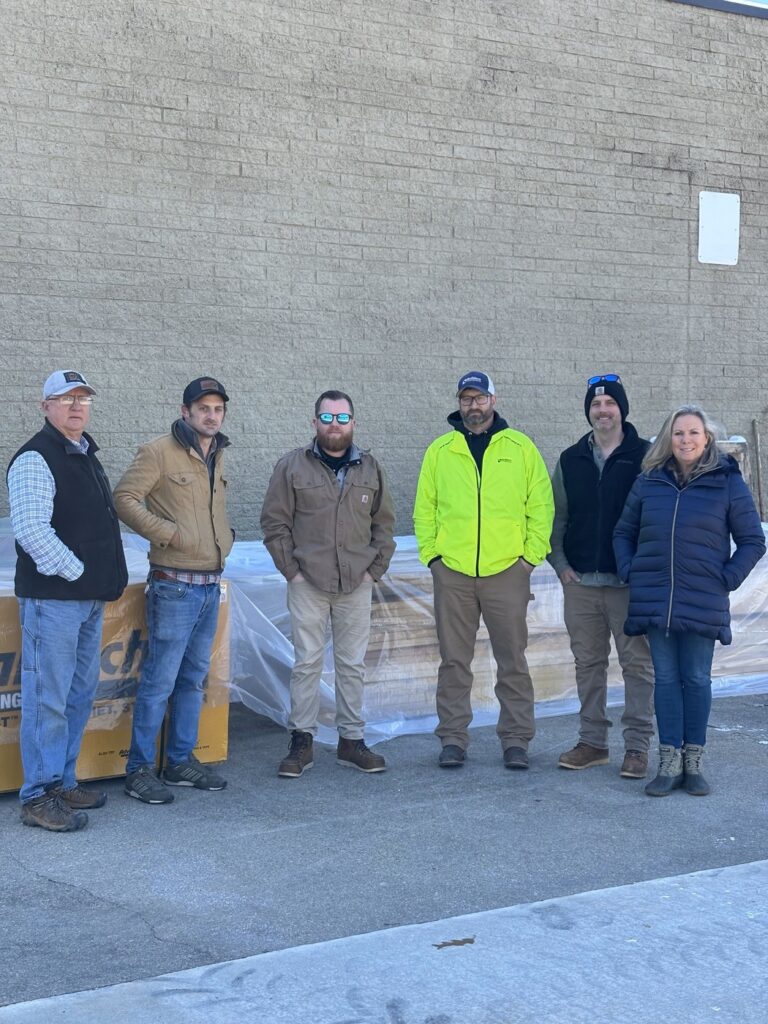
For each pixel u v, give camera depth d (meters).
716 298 9.60
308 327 8.05
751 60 9.68
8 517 7.12
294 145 7.94
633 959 3.58
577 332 9.02
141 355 7.54
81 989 3.43
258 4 7.78
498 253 8.69
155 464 5.29
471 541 5.85
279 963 3.52
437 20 8.38
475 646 7.02
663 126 9.30
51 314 7.27
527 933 3.77
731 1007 3.29
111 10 7.35
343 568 5.79
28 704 4.89
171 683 5.41
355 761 5.91
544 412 8.91
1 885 4.26
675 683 5.52
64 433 4.93
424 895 4.21
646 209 9.25
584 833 4.93
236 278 7.80
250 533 7.94
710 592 5.43
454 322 8.55
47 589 4.83
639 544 5.57
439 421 8.54
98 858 4.56
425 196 8.40
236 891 4.23
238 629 6.36
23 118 7.14
